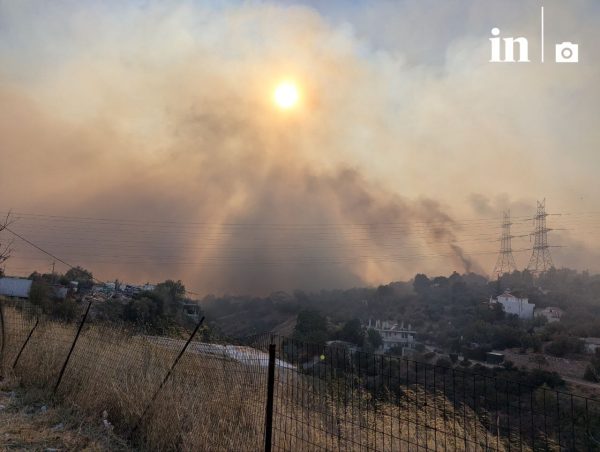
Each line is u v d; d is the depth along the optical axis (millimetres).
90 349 9359
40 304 18562
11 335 11203
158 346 9250
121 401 7383
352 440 5051
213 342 9578
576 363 31344
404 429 5062
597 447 3355
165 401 6789
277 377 6344
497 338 50188
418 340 53812
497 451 3953
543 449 3619
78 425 7199
